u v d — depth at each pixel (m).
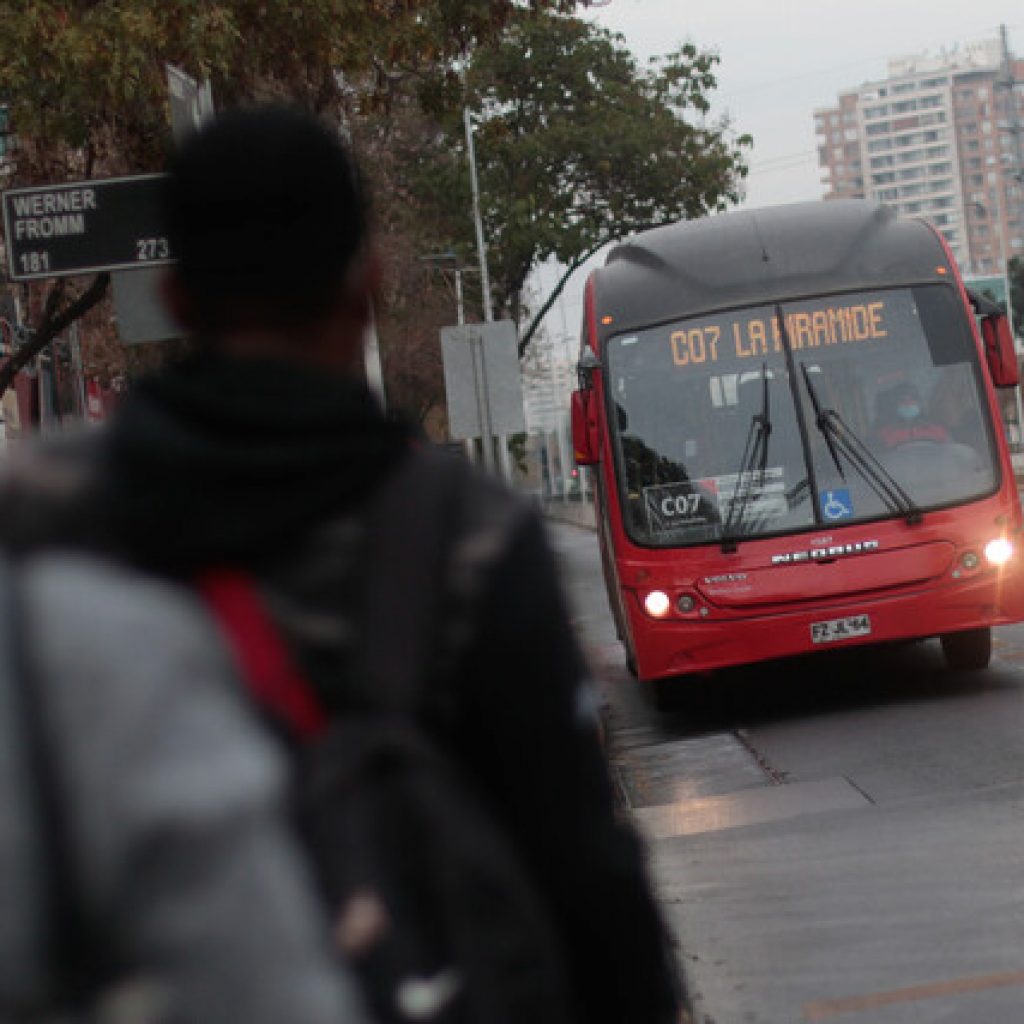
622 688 33.94
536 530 3.77
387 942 3.31
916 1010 12.00
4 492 3.42
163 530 3.42
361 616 3.55
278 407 3.56
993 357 27.52
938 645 33.59
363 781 3.39
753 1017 12.20
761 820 19.48
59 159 29.17
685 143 94.56
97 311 47.47
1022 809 18.17
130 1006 2.69
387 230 80.00
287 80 29.61
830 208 29.23
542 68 92.81
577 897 3.85
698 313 27.91
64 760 2.73
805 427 27.41
